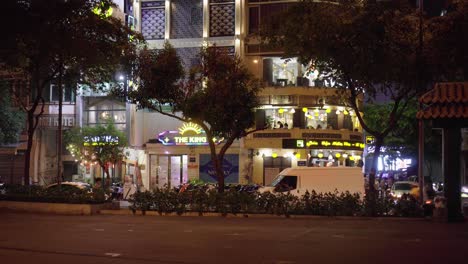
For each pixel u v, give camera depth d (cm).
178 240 1733
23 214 2798
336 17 2644
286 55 2797
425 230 2059
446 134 2444
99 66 3105
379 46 2612
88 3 2931
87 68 3128
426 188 3191
